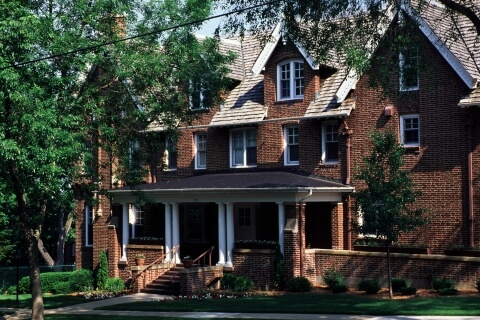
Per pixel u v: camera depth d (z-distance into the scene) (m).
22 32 22.50
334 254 31.55
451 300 25.20
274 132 36.12
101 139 27.69
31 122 22.44
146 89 28.48
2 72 22.05
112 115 27.45
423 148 31.70
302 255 31.50
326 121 34.56
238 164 37.75
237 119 36.78
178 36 28.55
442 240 30.95
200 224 39.09
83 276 39.09
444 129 31.12
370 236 32.47
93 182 28.20
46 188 24.11
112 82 27.55
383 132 32.38
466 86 30.55
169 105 28.69
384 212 26.59
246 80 38.91
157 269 34.88
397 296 27.59
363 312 23.64
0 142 21.97
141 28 28.05
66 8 26.33
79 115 25.61
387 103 32.62
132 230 40.94
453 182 30.80
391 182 27.05
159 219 40.34
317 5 22.80
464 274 28.08
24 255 61.38
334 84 34.53
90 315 27.34
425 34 31.19
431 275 28.88
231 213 33.59
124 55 26.75
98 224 40.50
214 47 30.16
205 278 32.78
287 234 31.53
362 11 23.64
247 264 32.88
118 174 28.83
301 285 30.47
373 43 23.97
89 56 25.20
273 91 36.12
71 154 23.53
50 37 24.38
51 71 24.62
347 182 33.44
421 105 31.80
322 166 34.44
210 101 30.42
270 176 34.56
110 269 38.09
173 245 35.72
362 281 29.28
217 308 26.67
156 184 37.41
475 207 30.22
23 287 41.53
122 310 28.34
